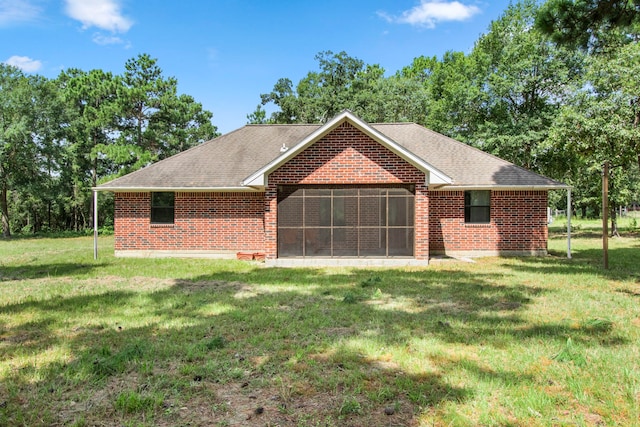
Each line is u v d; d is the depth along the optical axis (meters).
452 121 29.81
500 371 4.82
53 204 43.66
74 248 22.14
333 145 13.92
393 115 38.78
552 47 25.17
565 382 4.52
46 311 7.86
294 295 9.21
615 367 4.90
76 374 4.78
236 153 18.67
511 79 26.02
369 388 4.40
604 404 4.05
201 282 11.05
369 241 14.41
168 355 5.41
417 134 19.89
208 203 17.02
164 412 3.94
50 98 35.12
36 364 5.16
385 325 6.74
